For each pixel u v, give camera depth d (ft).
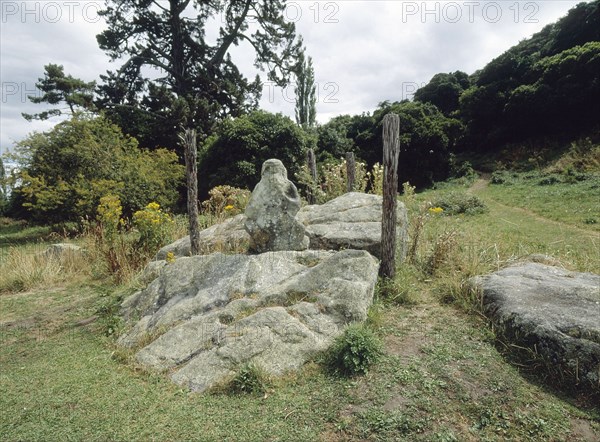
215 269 17.02
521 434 8.65
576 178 57.21
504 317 12.62
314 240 19.56
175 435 8.99
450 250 19.07
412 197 27.99
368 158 97.35
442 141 90.38
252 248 18.98
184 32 78.84
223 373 11.37
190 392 10.95
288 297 14.24
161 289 17.30
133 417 9.80
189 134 20.84
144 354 13.14
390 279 16.49
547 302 12.64
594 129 78.13
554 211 42.09
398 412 9.25
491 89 100.48
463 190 70.28
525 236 31.55
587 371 9.98
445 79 128.98
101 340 15.31
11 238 49.47
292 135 56.95
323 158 77.46
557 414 9.20
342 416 9.29
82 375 12.27
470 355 11.55
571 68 81.71
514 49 114.32
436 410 9.34
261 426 9.14
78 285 24.62
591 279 14.61
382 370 10.89
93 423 9.59
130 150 51.85
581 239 29.37
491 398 9.71
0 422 9.82
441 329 13.29
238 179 52.31
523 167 78.74
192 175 20.94
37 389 11.48
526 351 11.37
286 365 11.39
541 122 89.97
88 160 44.27
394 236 16.49
